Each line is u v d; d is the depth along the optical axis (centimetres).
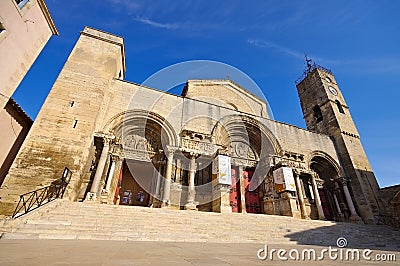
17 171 1230
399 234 1775
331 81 3450
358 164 2589
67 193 1255
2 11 1072
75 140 1444
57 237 731
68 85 1664
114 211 1075
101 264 222
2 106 1181
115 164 1694
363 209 2284
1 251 308
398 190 2277
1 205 1112
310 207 2184
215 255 362
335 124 2883
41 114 1464
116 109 1823
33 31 1323
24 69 1310
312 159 2572
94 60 1911
